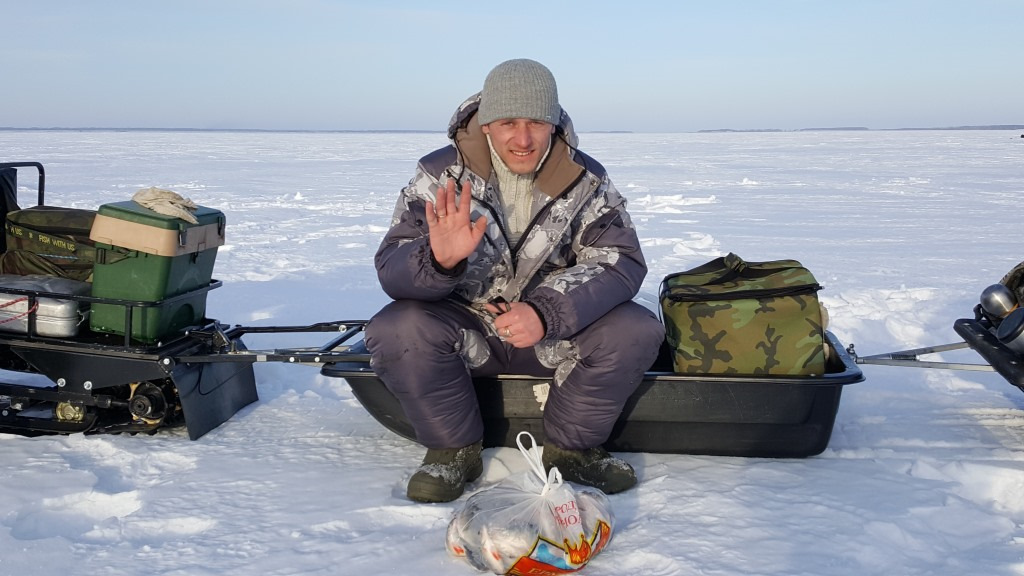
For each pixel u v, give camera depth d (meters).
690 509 2.48
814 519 2.40
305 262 8.23
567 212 2.64
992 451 3.03
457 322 2.62
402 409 2.91
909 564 2.15
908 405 3.61
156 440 3.15
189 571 2.14
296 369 4.23
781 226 11.54
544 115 2.46
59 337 3.16
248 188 19.33
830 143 68.19
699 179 22.84
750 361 2.80
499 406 2.90
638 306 2.65
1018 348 2.80
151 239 3.04
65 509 2.58
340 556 2.22
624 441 2.95
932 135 109.62
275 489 2.68
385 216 13.09
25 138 87.00
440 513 2.49
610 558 2.20
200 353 3.23
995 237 10.23
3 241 3.57
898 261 8.20
